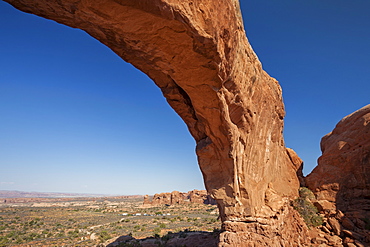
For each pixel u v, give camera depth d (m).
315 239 15.35
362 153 17.38
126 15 6.05
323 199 17.75
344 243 14.48
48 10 6.20
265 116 14.74
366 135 17.66
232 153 11.92
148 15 6.06
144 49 7.61
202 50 7.63
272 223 13.35
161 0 5.64
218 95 9.85
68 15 6.38
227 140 11.69
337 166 18.58
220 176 12.76
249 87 12.09
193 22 6.62
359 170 17.20
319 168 19.78
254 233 12.40
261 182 14.73
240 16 9.84
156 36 6.96
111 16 6.09
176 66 8.37
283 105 17.39
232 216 12.55
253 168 13.95
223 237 11.81
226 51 8.49
